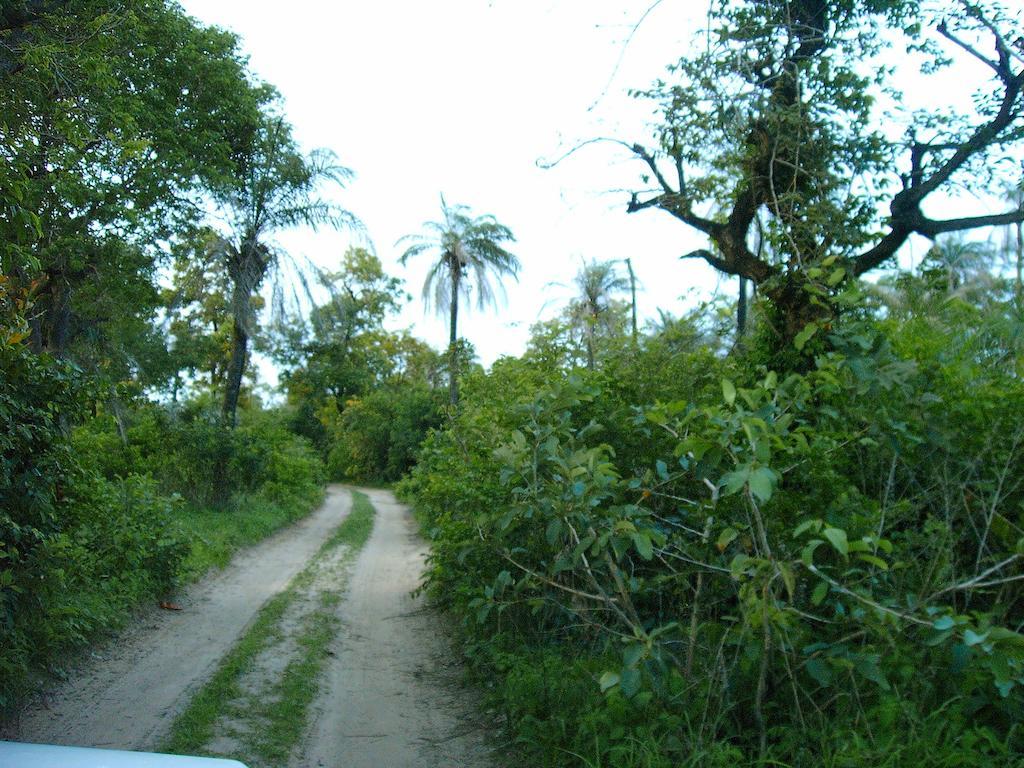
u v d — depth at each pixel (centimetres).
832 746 427
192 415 2172
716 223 983
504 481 578
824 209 859
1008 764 394
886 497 512
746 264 945
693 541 559
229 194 1861
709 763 432
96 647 788
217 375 4412
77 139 899
